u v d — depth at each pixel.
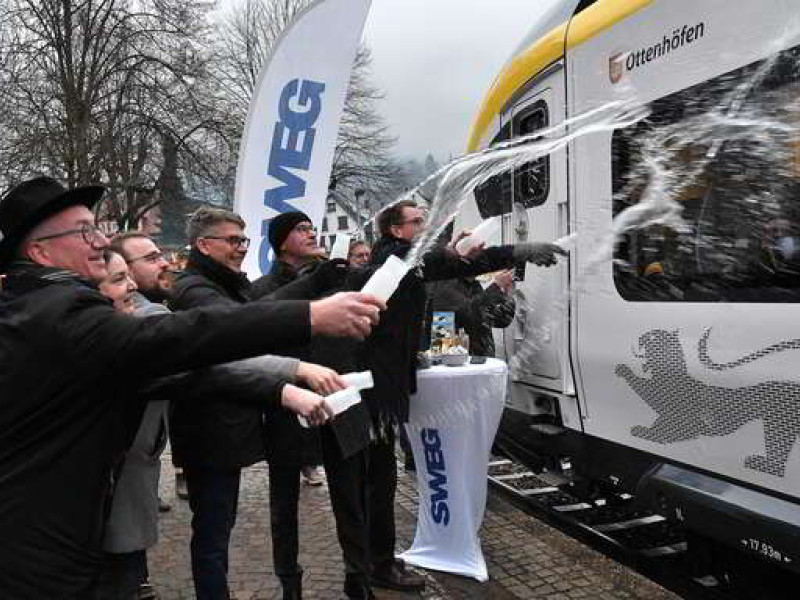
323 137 5.00
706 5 2.93
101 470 1.62
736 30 2.79
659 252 3.19
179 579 3.73
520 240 4.38
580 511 4.78
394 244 3.30
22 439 1.54
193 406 2.81
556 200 3.96
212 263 2.96
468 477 3.64
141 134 19.28
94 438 1.60
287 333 1.56
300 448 3.15
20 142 16.89
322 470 5.66
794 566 2.54
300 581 3.25
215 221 2.95
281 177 4.95
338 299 1.61
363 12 4.95
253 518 4.61
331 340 3.15
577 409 3.88
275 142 4.94
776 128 2.62
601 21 3.59
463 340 4.33
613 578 3.58
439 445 3.65
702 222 2.96
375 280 1.64
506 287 4.41
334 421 3.02
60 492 1.55
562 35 3.92
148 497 2.64
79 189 1.73
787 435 2.61
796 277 2.55
